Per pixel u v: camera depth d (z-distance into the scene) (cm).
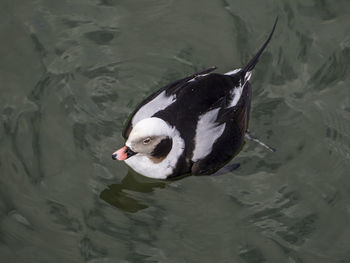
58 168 998
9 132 1034
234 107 973
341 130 1068
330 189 994
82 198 967
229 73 1033
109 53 1170
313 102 1104
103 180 998
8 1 1212
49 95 1092
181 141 952
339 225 949
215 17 1220
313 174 1014
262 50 1081
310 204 976
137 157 981
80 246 906
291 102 1103
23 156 1005
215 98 957
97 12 1218
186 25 1211
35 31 1176
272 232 941
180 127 945
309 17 1212
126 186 999
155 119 927
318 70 1145
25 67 1127
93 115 1075
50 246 900
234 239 934
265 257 912
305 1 1230
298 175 1013
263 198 984
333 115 1087
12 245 895
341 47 1172
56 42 1168
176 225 951
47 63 1138
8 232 911
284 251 918
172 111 946
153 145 939
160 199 987
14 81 1106
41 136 1035
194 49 1181
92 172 1002
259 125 1077
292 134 1065
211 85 963
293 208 972
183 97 950
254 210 969
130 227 942
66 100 1090
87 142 1035
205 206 977
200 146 951
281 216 962
